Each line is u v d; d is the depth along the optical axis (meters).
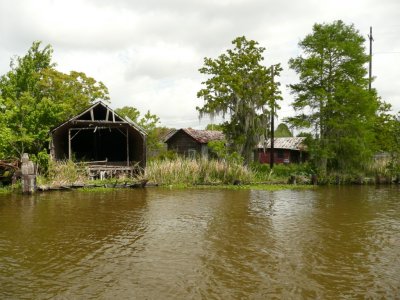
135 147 30.83
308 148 28.33
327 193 22.22
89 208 15.98
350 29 28.81
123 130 32.28
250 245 10.35
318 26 28.77
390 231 12.12
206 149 38.44
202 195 20.55
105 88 36.38
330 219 14.06
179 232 11.84
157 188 23.53
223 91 29.78
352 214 15.13
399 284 7.52
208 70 31.19
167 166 25.47
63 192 21.08
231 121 30.69
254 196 20.38
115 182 23.31
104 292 6.98
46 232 11.64
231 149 30.44
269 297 6.81
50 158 23.78
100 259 9.00
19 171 21.69
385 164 30.30
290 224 13.12
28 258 9.04
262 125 30.44
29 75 29.88
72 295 6.83
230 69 30.58
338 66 28.27
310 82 28.88
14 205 16.58
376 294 7.00
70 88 34.00
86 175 25.09
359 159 28.19
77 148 34.19
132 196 19.81
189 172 25.56
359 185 27.48
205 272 8.11
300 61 29.14
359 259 9.14
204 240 10.88
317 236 11.41
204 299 6.70
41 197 19.09
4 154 23.27
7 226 12.44
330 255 9.45
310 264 8.73
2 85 28.30
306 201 18.72
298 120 28.58
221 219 13.92
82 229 12.10
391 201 18.89
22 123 23.55
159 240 10.84
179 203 17.64
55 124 25.75
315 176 26.59
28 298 6.68
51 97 33.06
